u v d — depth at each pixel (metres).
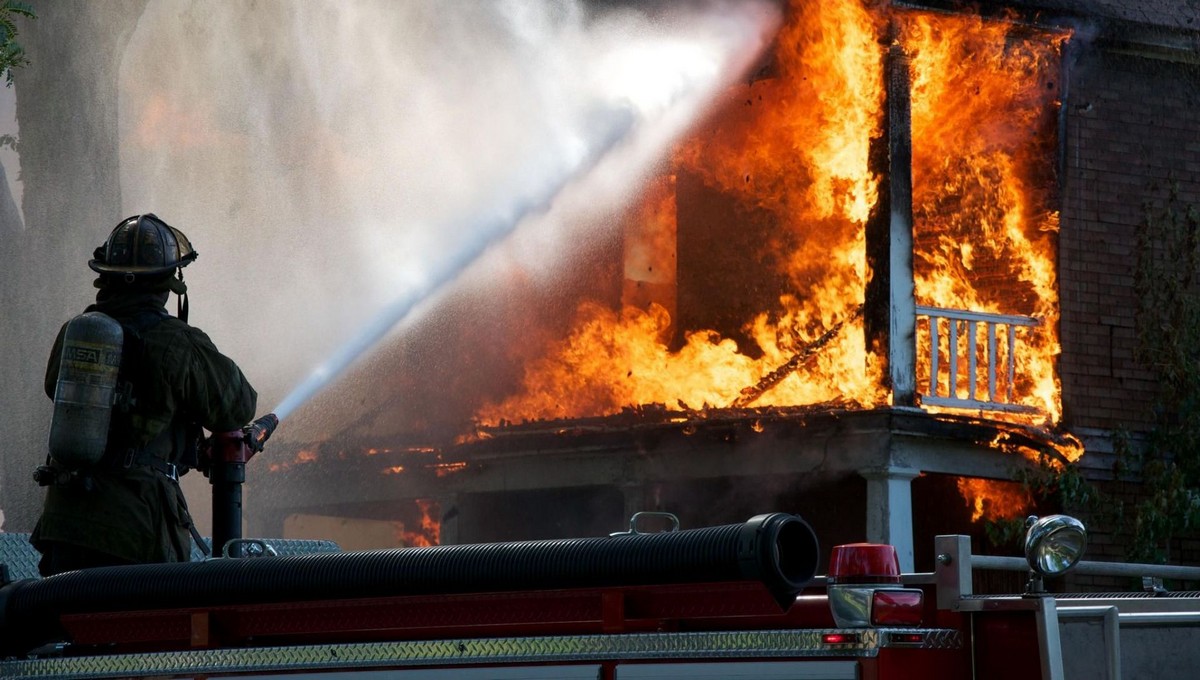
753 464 30.94
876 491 29.31
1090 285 33.09
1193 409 32.47
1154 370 33.19
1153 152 33.91
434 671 10.56
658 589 10.02
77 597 11.89
